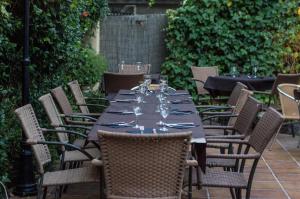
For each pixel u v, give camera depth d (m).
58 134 4.14
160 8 12.82
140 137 2.79
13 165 4.60
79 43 7.19
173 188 2.96
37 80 5.72
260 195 4.55
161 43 10.01
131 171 2.90
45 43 5.52
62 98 5.10
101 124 3.84
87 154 3.63
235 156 3.43
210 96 8.66
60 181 3.44
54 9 5.42
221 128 4.49
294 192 4.66
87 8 8.07
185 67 9.48
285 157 6.02
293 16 9.13
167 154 2.88
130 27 10.10
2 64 4.80
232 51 9.32
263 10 9.17
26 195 4.34
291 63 9.21
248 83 7.42
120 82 6.86
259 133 3.57
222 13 9.27
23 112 3.61
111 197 2.96
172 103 5.01
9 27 4.50
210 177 3.58
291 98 6.25
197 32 9.35
